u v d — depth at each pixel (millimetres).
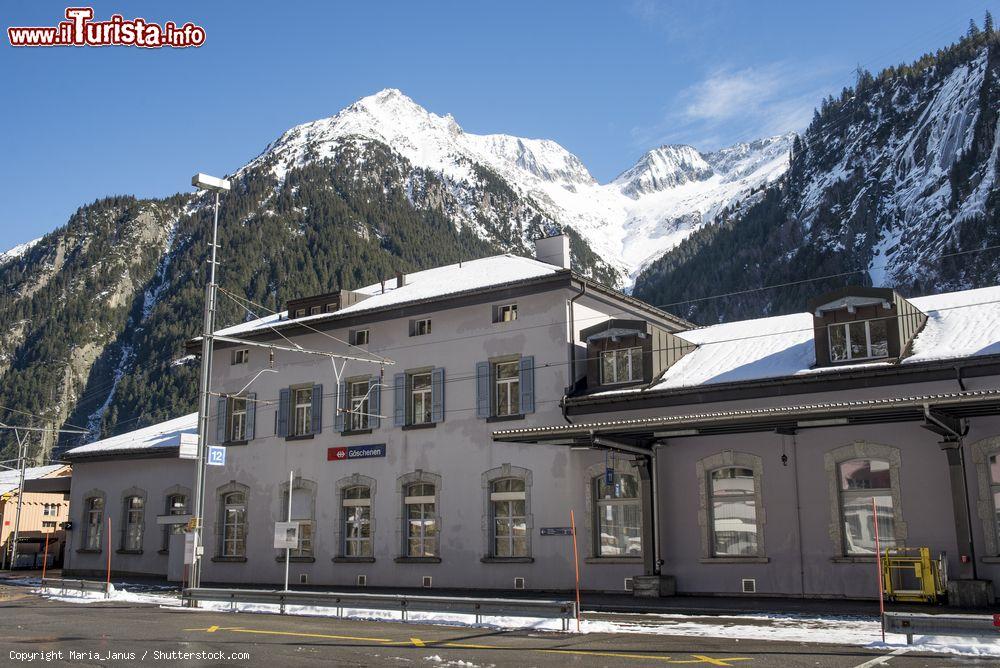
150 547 40375
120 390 177500
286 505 35188
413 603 20344
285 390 36156
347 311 34281
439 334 32281
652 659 13117
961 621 14273
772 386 25031
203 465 25781
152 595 28766
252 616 21266
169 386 167750
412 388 32844
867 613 19875
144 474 41469
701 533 25641
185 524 37719
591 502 27812
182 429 43094
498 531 29875
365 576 32281
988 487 21656
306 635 16734
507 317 31047
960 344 23375
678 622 18797
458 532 30359
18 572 47719
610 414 27969
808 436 24359
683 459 26297
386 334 33656
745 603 22938
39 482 49500
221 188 27219
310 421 35531
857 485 23672
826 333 25109
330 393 34812
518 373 30328
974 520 21750
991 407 19844
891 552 22406
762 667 12289
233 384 38250
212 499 37562
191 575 24969
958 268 177500
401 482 32062
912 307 25672
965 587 20656
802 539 24000
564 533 28062
